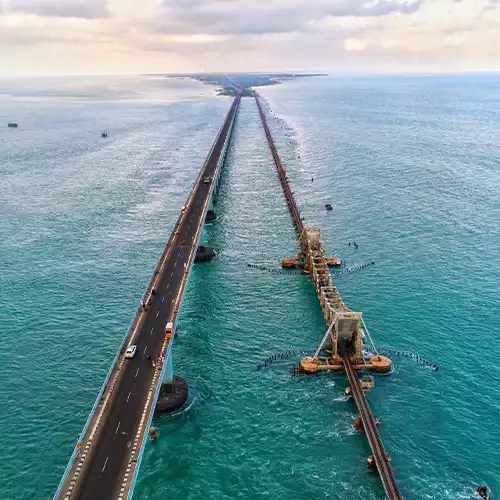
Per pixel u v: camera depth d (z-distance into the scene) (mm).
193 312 118750
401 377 95125
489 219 175125
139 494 71875
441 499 70688
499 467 75562
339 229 170875
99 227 174250
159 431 83125
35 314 116875
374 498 71250
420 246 153375
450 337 106375
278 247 158875
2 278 134250
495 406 87375
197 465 76938
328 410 88000
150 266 142625
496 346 103000
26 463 77312
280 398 90938
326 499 71250
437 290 125750
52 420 85625
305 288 131125
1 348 104375
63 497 63469
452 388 91938
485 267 137750
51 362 100375
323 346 105875
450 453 78125
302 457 78500
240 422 85375
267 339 108500
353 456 78562
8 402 89438
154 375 85938
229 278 137000
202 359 101250
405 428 83188
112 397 80938
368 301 121375
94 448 71000
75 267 141625
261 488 73125
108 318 115812
